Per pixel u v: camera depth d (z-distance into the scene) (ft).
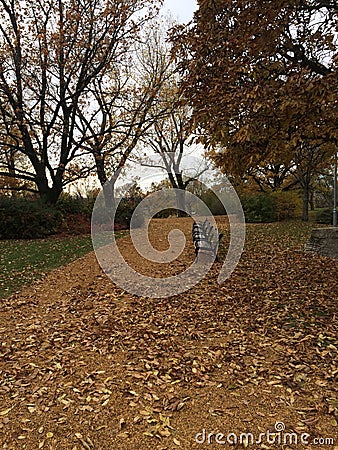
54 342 15.72
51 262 33.63
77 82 59.41
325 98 14.98
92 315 19.21
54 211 55.06
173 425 9.91
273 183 86.33
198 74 20.29
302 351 14.03
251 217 69.31
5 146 58.85
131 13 55.31
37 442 9.41
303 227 55.36
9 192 72.90
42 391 11.75
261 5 18.39
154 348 14.85
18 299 22.50
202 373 12.67
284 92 15.67
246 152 20.13
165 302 20.99
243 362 13.37
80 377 12.65
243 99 16.51
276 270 27.48
